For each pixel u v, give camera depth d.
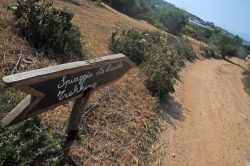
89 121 6.02
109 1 32.91
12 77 2.00
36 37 7.08
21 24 6.98
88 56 8.80
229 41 52.41
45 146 3.20
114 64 3.34
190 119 10.55
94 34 12.27
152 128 7.76
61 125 4.88
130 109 7.83
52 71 2.29
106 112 6.79
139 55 11.80
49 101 2.45
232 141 10.27
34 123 3.26
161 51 14.69
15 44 6.48
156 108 9.04
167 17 41.50
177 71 16.62
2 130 2.89
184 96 13.20
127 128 6.84
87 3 22.27
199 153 8.24
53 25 7.33
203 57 35.66
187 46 28.69
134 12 35.31
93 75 3.00
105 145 5.71
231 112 14.07
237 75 30.45
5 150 2.71
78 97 2.96
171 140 7.98
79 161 4.80
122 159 5.72
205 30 60.06
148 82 10.08
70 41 8.09
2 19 7.14
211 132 10.27
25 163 2.79
